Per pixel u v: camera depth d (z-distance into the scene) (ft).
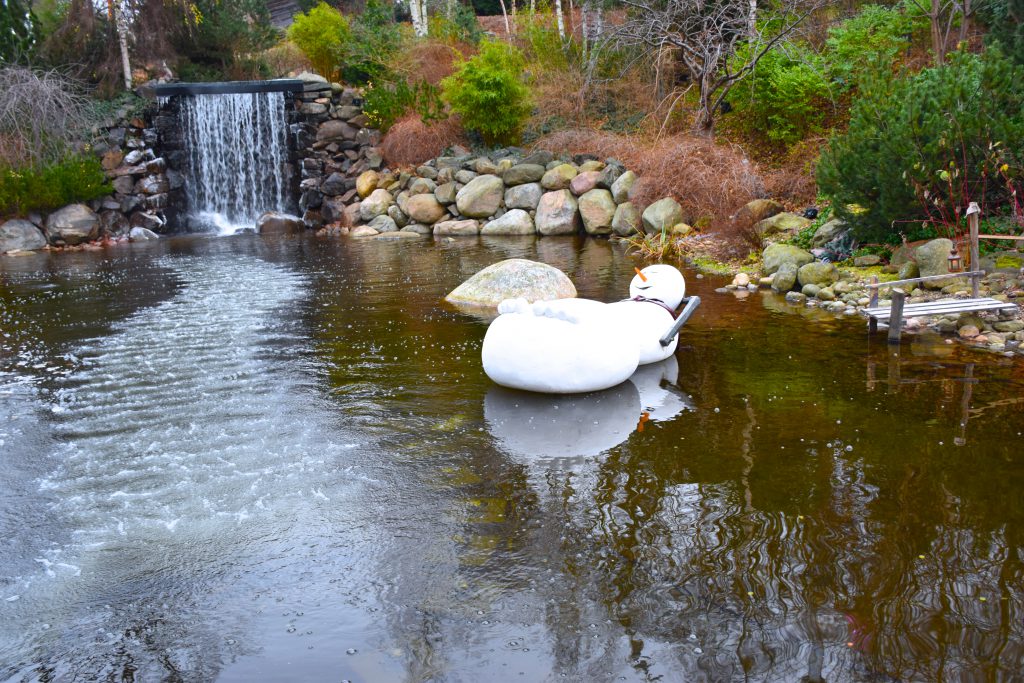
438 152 60.39
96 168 58.39
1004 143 27.02
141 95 62.59
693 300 22.06
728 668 9.55
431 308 30.53
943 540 12.21
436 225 54.39
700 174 43.14
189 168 63.87
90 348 26.08
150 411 19.61
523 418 18.26
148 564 12.42
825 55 51.49
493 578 11.65
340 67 69.82
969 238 26.45
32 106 56.44
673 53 57.41
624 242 45.09
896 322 22.90
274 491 14.83
